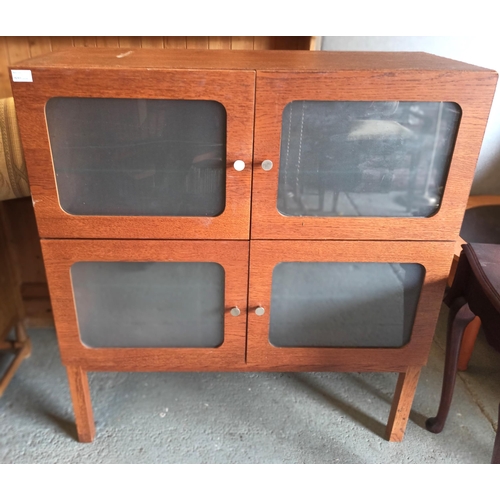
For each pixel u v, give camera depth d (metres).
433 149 0.84
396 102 0.81
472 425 1.19
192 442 1.12
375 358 1.03
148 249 0.89
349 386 1.31
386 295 0.98
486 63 1.33
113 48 1.11
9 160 0.98
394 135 0.83
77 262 0.91
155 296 0.96
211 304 0.97
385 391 1.30
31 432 1.14
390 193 0.88
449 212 0.88
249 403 1.24
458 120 0.81
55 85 0.76
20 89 0.76
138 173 0.85
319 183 0.86
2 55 1.17
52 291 0.92
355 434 1.16
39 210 0.85
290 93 0.78
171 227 0.87
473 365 1.39
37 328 1.52
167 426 1.17
